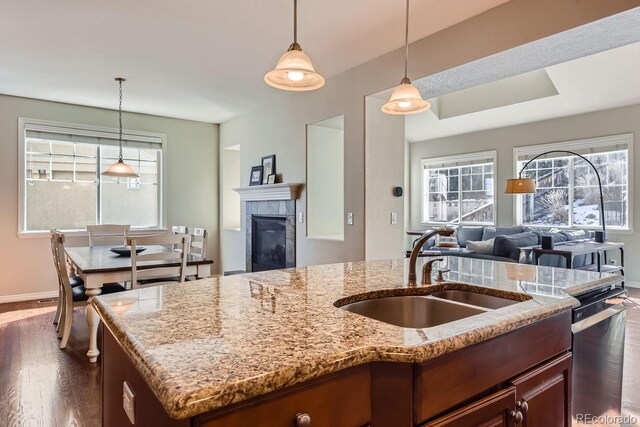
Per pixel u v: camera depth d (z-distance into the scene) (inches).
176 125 236.8
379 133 150.3
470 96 256.2
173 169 235.8
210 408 27.2
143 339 37.8
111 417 48.5
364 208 146.6
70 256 144.2
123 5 105.0
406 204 345.7
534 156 268.8
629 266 229.8
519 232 258.1
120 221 220.5
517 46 100.7
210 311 48.2
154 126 228.8
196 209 244.7
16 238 190.7
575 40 97.1
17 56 139.0
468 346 40.9
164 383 28.3
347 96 153.9
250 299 54.9
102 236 191.5
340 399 34.2
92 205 212.5
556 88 210.1
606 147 237.1
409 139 335.0
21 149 191.0
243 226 229.0
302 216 180.2
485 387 42.6
